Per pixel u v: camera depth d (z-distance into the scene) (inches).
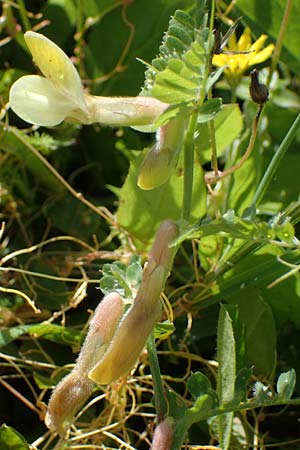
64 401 5.6
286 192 9.0
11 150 9.2
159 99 5.3
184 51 5.5
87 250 9.1
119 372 5.3
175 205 8.1
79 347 7.6
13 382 8.0
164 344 8.1
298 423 7.8
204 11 5.6
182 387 8.0
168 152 5.5
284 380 5.9
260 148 8.5
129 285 5.9
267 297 7.7
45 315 8.3
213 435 7.1
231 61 8.5
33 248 8.4
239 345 6.9
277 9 9.1
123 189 8.2
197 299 7.9
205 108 5.5
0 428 6.5
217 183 8.4
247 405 5.9
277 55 8.7
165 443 5.7
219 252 7.8
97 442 7.5
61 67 5.4
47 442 7.3
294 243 5.5
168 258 5.4
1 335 7.4
